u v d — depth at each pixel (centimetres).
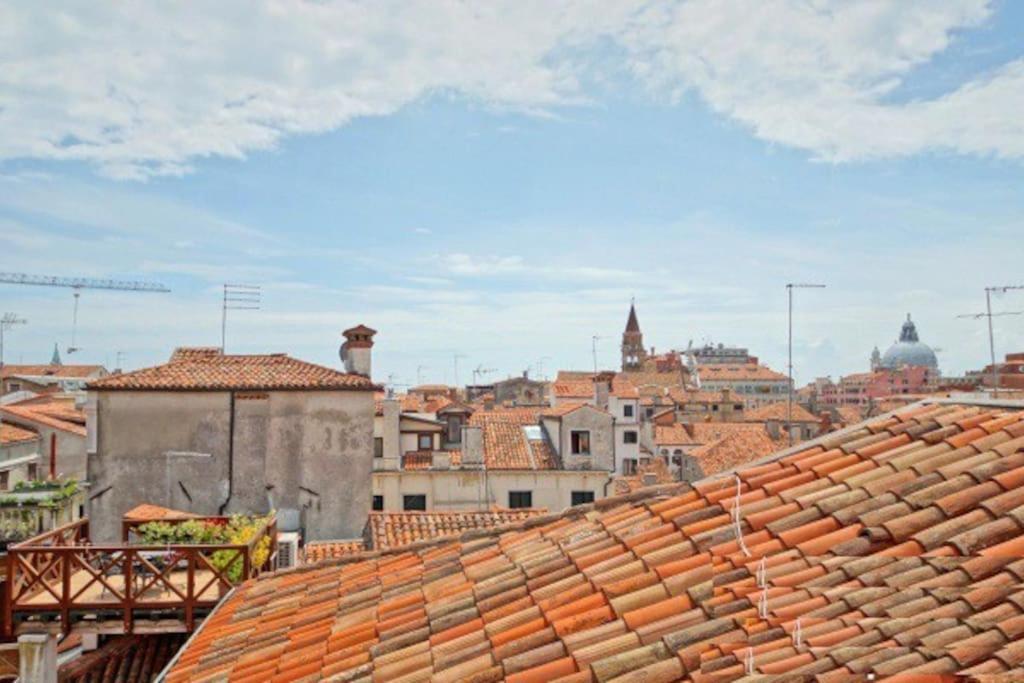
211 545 1557
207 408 2606
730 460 4800
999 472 643
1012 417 737
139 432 2572
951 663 452
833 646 495
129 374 2686
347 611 888
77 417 4231
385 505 3766
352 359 3109
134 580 1614
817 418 8088
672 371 14312
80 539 1847
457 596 795
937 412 793
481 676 594
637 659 549
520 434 4297
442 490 3803
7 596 1502
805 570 598
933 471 679
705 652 532
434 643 702
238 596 1166
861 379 16162
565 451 4025
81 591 1517
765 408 9150
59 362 9288
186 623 1531
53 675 1502
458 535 1038
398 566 1016
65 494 2144
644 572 683
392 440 3816
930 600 520
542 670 572
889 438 768
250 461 2616
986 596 506
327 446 2656
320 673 720
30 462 3619
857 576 573
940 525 595
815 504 684
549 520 951
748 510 717
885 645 484
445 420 4362
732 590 603
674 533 732
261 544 1712
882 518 632
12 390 7150
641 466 5131
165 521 1850
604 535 795
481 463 3891
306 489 2636
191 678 841
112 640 1791
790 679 467
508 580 780
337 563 1145
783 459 806
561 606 680
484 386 10650
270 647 849
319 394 2662
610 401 5462
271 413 2636
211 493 2589
